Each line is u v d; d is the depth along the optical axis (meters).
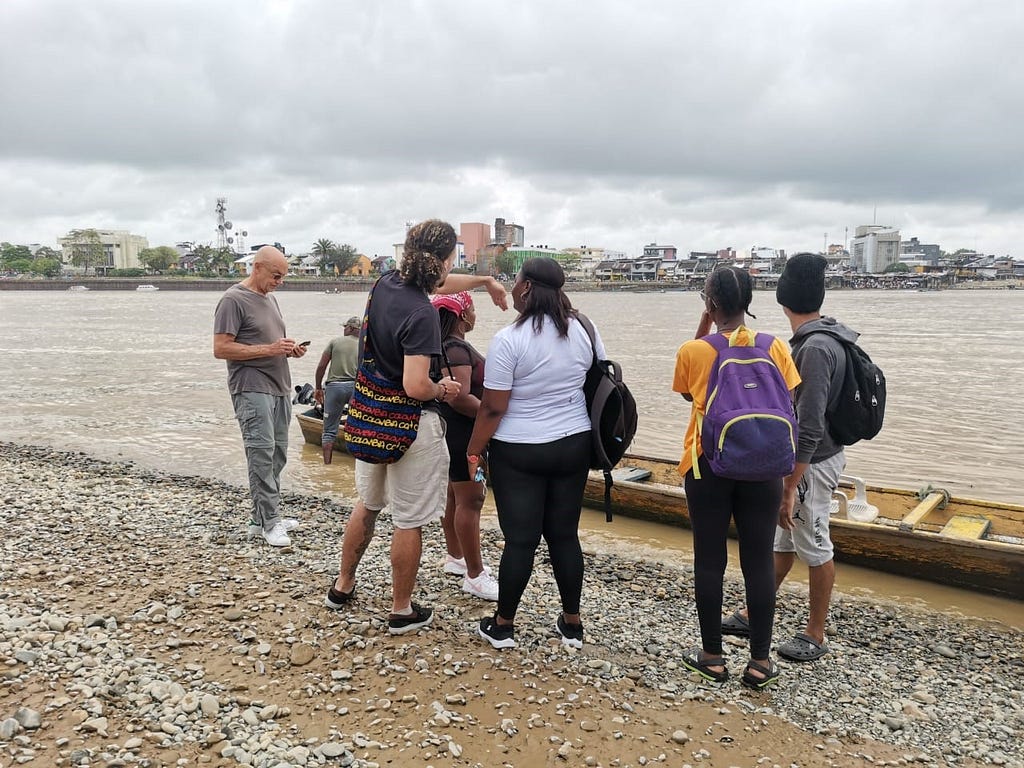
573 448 4.04
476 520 5.03
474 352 4.68
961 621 5.80
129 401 16.86
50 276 169.88
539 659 4.34
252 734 3.45
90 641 4.21
